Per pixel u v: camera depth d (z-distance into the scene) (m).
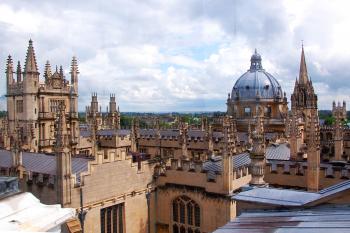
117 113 132.00
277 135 83.56
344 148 77.00
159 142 85.94
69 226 33.88
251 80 120.88
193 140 79.38
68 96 101.12
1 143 72.38
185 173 46.22
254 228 19.36
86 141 85.69
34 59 95.62
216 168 46.47
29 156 52.28
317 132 43.12
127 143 87.88
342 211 20.80
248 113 119.50
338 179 44.09
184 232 46.88
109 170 42.47
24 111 95.12
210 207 43.94
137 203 46.19
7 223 14.91
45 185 39.16
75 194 38.84
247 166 45.78
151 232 48.00
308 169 43.28
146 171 47.44
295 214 21.52
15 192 18.44
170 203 47.91
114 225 43.62
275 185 47.97
